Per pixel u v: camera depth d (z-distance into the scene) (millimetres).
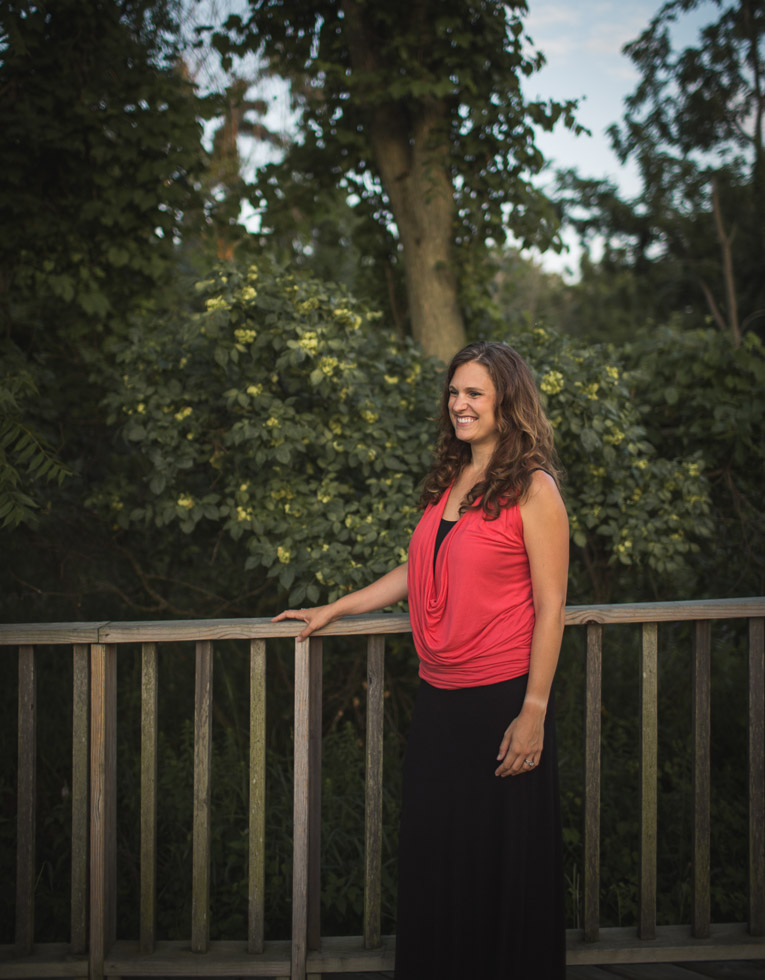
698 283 14875
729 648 4227
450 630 1782
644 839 2236
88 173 4277
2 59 3982
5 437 2404
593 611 2150
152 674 2141
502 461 1748
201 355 3176
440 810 1835
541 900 1831
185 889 2762
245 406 2998
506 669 1782
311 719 2166
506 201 4395
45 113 4145
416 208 4500
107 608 3951
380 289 5242
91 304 4160
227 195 4871
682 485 3344
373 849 2199
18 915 2137
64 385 4059
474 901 1822
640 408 3572
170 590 3908
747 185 13875
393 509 3035
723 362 3617
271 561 2936
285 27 4574
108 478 3570
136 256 4348
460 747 1816
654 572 3758
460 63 4113
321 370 2891
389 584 2105
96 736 2094
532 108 4129
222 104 4559
